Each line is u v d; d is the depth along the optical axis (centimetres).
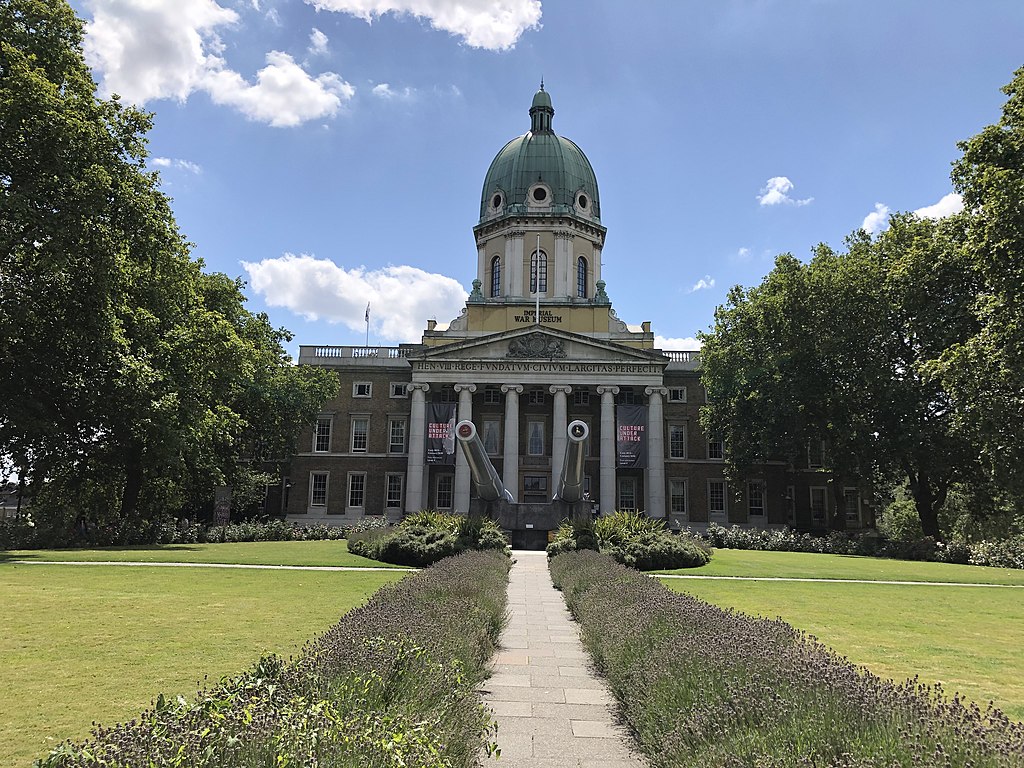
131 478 4184
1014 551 3650
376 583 2114
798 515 6325
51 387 3219
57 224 2672
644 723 755
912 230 4725
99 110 2962
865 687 656
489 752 663
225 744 468
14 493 4212
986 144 3091
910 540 4356
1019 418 3189
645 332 6806
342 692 612
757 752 543
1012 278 2953
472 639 1031
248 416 5300
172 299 3703
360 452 6544
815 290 4778
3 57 2731
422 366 6234
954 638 1388
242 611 1517
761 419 5184
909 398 4522
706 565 2952
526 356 6209
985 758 486
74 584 1903
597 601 1416
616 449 6150
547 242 6731
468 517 3131
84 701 841
